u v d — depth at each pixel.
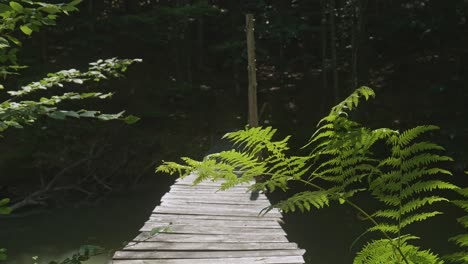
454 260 0.98
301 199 0.95
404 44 19.22
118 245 7.93
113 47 15.66
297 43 20.48
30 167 11.23
